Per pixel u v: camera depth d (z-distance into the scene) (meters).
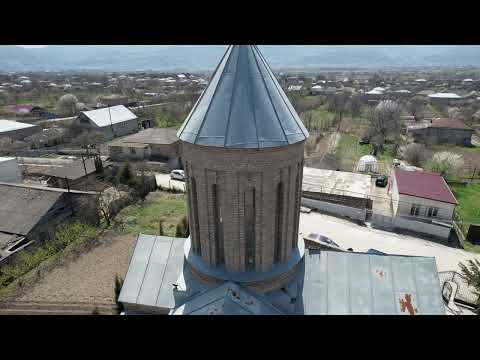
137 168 55.97
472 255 33.62
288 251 14.58
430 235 37.47
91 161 52.91
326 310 14.19
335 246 33.44
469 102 148.00
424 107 138.12
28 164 60.81
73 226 34.91
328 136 83.94
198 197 13.27
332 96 147.88
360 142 76.81
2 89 193.25
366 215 41.00
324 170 53.75
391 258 15.40
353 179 49.75
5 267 29.06
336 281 14.98
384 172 56.88
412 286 14.66
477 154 70.12
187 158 13.05
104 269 29.95
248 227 13.41
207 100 12.43
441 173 55.62
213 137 11.81
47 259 31.47
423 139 78.56
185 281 14.88
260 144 11.58
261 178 12.23
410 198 38.91
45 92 182.88
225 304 12.62
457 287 27.39
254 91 12.06
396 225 38.88
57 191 36.97
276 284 14.21
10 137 78.19
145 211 41.59
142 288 15.97
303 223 39.78
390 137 79.00
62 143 75.69
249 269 14.01
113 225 37.66
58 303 25.73
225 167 12.09
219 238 13.97
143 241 17.34
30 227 33.00
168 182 51.84
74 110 118.06
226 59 12.48
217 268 14.09
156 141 62.53
